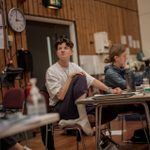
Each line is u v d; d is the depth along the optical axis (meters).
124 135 4.46
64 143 4.35
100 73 7.46
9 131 1.23
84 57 7.07
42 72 6.04
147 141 3.71
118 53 3.55
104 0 8.18
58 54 3.18
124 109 3.31
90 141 4.30
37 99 1.52
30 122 1.32
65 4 6.65
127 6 9.38
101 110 2.78
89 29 7.39
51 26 6.40
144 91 2.71
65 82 2.94
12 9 5.20
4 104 3.24
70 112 2.78
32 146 4.37
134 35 9.62
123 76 3.55
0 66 4.98
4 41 5.09
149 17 9.75
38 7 5.88
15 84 5.08
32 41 5.87
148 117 2.45
